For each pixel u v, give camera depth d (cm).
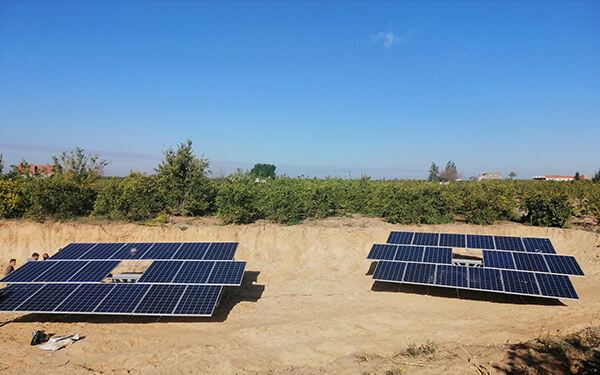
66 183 2197
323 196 2400
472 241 1669
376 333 1188
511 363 944
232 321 1296
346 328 1214
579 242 1972
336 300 1460
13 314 1361
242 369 999
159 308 1180
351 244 2002
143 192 2228
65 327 1259
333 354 1073
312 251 1962
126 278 1509
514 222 2311
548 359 951
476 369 930
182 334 1200
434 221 2236
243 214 2188
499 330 1173
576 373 889
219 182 2680
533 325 1203
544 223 2183
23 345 1127
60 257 1512
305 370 988
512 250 1577
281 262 1900
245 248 1980
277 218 2206
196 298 1222
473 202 2214
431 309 1355
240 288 1625
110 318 1322
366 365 985
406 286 1603
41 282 1320
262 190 2344
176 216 2364
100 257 1509
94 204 2228
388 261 1564
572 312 1287
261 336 1167
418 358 1009
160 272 1368
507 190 2517
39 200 2073
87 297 1238
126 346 1123
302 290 1595
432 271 1459
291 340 1150
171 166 2342
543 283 1322
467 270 1436
